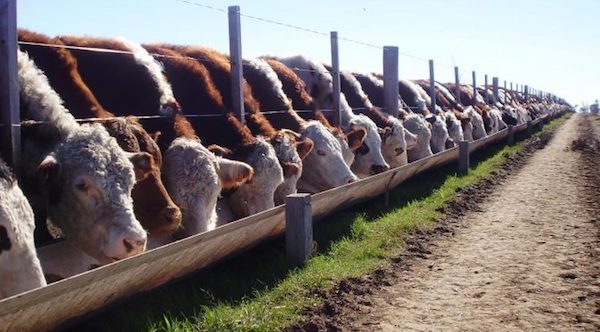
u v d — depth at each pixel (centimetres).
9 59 485
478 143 1622
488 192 1230
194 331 472
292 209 635
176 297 529
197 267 532
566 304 559
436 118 1556
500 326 511
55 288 360
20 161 500
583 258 708
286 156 765
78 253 508
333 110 1123
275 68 1019
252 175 660
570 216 962
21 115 510
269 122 848
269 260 661
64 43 665
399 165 1229
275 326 487
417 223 886
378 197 1031
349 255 712
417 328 508
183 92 749
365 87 1523
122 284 432
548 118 4409
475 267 688
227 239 533
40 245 486
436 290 607
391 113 1433
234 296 560
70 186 482
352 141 983
